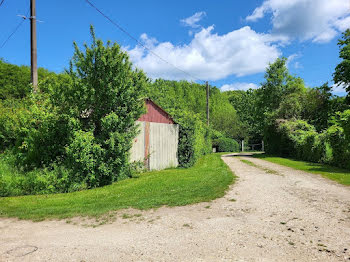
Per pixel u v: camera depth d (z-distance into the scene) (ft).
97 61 29.04
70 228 15.46
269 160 62.95
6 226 16.02
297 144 65.31
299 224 15.02
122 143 29.99
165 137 45.32
